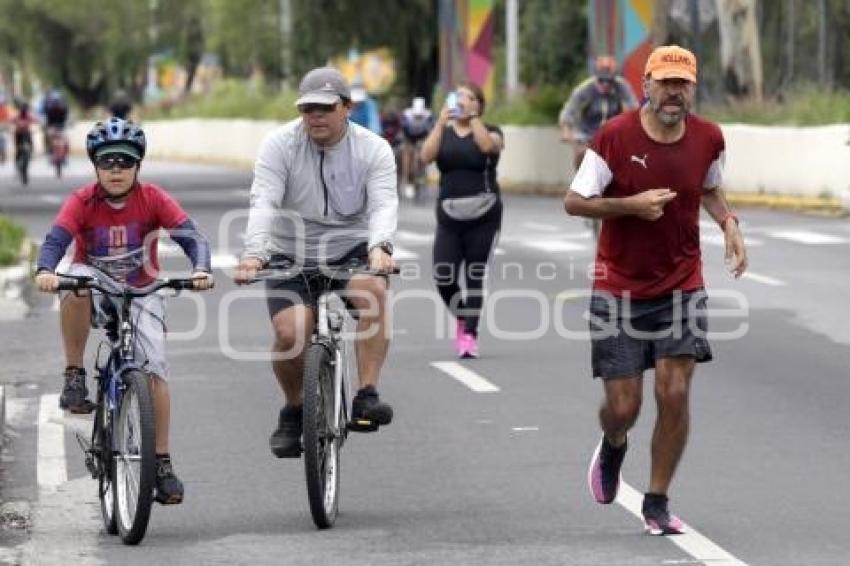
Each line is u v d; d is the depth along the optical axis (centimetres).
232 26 14075
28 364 3594
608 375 2041
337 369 2159
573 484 2358
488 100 10575
